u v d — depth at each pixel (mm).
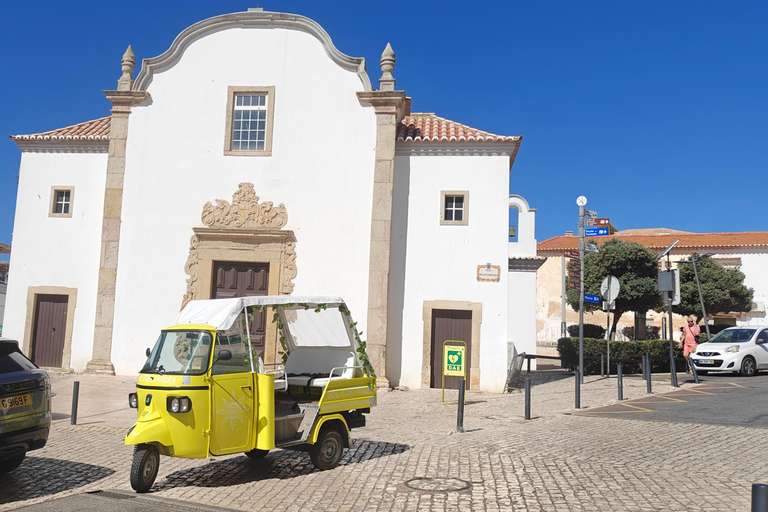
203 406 7148
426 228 17625
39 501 6730
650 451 8734
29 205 19297
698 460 8148
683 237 45062
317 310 8914
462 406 10781
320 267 17516
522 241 28812
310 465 8320
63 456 8898
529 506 6332
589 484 7070
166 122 18469
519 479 7352
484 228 17406
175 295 17875
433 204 17672
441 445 9492
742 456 8344
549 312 42406
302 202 17797
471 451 8969
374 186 17438
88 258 18828
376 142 17625
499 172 17531
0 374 7199
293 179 17906
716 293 34406
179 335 7633
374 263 17172
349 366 8711
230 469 8148
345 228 17562
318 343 9219
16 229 19234
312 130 18000
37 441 7477
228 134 18250
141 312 17891
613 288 17188
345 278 17391
